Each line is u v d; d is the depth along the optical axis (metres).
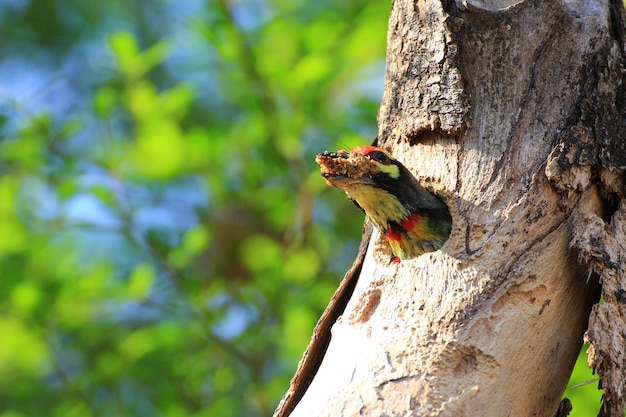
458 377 6.65
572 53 7.52
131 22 15.38
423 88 7.83
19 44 15.24
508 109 7.51
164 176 12.65
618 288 6.87
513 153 7.36
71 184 12.30
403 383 6.67
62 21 15.36
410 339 6.82
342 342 7.15
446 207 7.89
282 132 12.49
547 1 7.64
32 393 12.59
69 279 12.73
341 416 6.67
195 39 14.03
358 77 12.88
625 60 7.61
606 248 6.96
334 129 12.48
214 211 13.74
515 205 7.16
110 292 12.34
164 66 14.77
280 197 13.09
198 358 12.44
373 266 7.71
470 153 7.50
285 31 12.96
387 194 7.89
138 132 12.72
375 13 12.89
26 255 12.68
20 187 12.75
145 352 12.27
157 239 12.80
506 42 7.64
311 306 12.38
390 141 8.13
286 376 12.28
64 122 13.20
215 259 14.03
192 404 12.50
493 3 7.95
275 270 12.68
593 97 7.39
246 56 12.66
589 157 7.17
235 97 13.30
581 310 7.11
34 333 12.16
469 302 6.84
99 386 12.46
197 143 12.61
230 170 13.17
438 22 7.85
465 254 7.04
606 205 7.32
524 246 7.04
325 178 8.02
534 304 6.89
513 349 6.74
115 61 12.86
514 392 6.71
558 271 7.02
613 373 6.70
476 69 7.67
